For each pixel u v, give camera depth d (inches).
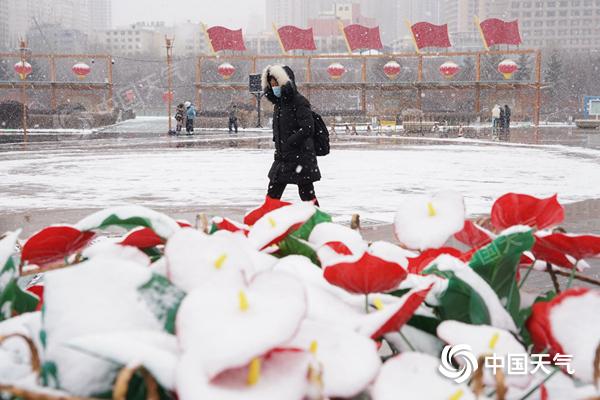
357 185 527.2
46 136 1475.1
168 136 1475.1
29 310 46.5
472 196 455.8
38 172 641.0
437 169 668.7
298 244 51.7
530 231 40.0
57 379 31.0
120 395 26.9
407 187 513.0
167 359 27.9
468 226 51.8
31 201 437.4
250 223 62.7
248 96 3410.4
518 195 49.1
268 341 26.8
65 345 28.9
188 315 28.6
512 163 744.3
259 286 29.9
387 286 38.4
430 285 36.4
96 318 31.5
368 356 31.0
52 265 51.2
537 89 1841.8
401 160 792.3
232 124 1691.7
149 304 32.8
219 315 28.1
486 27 1851.6
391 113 2016.5
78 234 46.2
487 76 3358.8
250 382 27.0
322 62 4352.9
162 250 54.4
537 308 36.5
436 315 42.3
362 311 40.9
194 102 3794.3
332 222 56.7
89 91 2018.9
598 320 35.0
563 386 36.8
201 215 59.0
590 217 347.6
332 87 1923.0
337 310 37.1
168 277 33.9
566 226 318.7
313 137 319.9
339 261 39.8
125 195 469.4
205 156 863.1
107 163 748.6
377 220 350.3
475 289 37.8
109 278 32.9
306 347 31.7
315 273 43.4
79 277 32.7
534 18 5900.6
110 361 28.3
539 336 36.6
